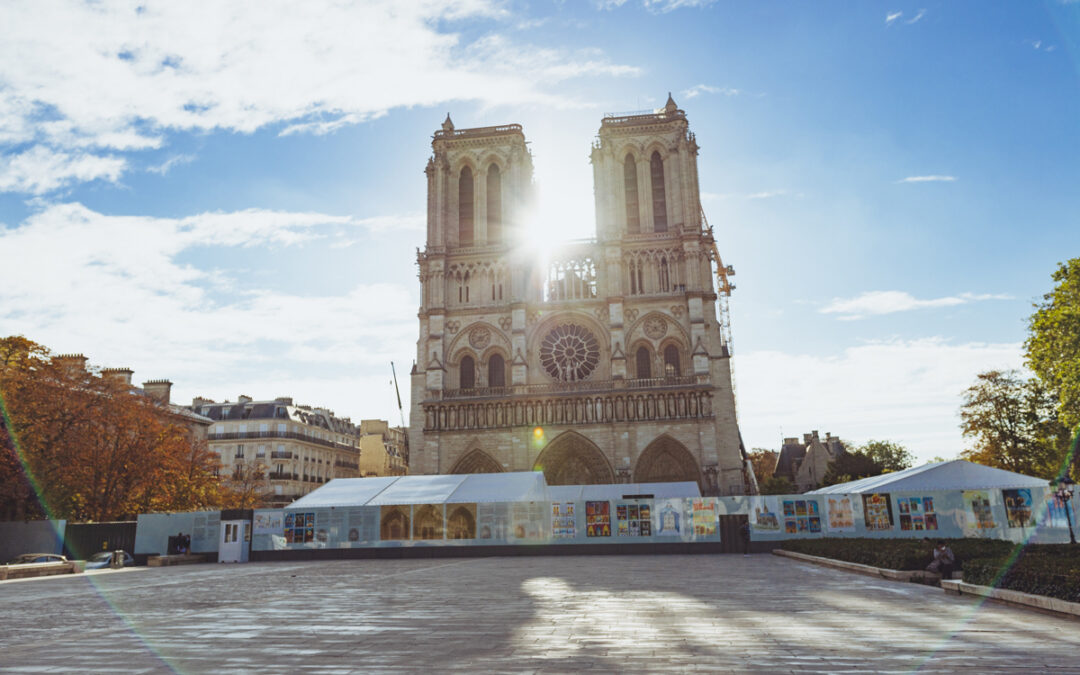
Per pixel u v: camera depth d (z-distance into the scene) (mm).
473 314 99688
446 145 106875
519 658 13125
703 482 87375
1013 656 12906
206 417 115500
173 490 75625
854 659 12742
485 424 93000
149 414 70062
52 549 56625
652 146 102688
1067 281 51844
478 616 19141
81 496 66438
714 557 49188
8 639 16266
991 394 83062
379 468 144875
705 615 18906
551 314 98000
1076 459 57594
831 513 52031
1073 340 49656
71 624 18938
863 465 113000
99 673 12195
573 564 43094
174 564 52531
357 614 19844
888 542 37094
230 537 54719
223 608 22047
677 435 89250
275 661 13023
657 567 39000
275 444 116438
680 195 99438
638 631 16219
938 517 48719
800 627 16594
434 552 55344
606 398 91312
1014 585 20875
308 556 55438
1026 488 41719
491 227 105438
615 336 94375
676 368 94438
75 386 63375
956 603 21016
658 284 97188
